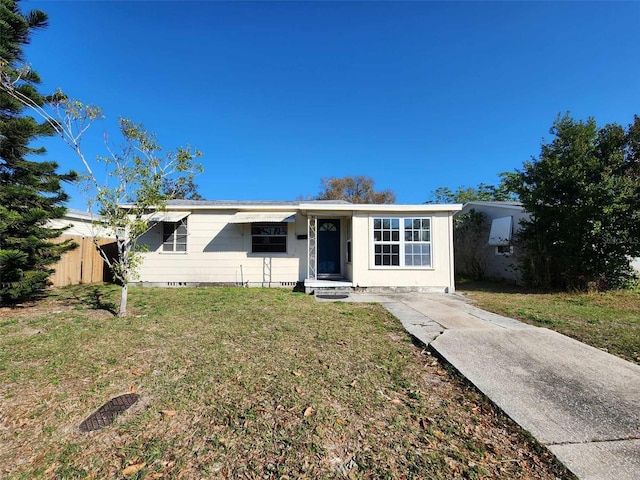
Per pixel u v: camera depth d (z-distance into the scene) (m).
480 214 15.98
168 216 11.66
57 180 8.38
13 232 7.63
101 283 12.60
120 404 3.08
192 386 3.44
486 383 3.52
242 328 5.74
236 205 12.37
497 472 2.17
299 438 2.54
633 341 5.10
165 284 12.05
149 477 2.12
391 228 11.11
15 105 7.84
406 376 3.79
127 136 6.70
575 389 3.39
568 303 8.57
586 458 2.28
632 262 11.17
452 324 6.14
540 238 11.29
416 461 2.28
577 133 10.41
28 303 8.12
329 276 12.52
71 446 2.44
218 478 2.11
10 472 2.17
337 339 5.17
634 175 9.72
